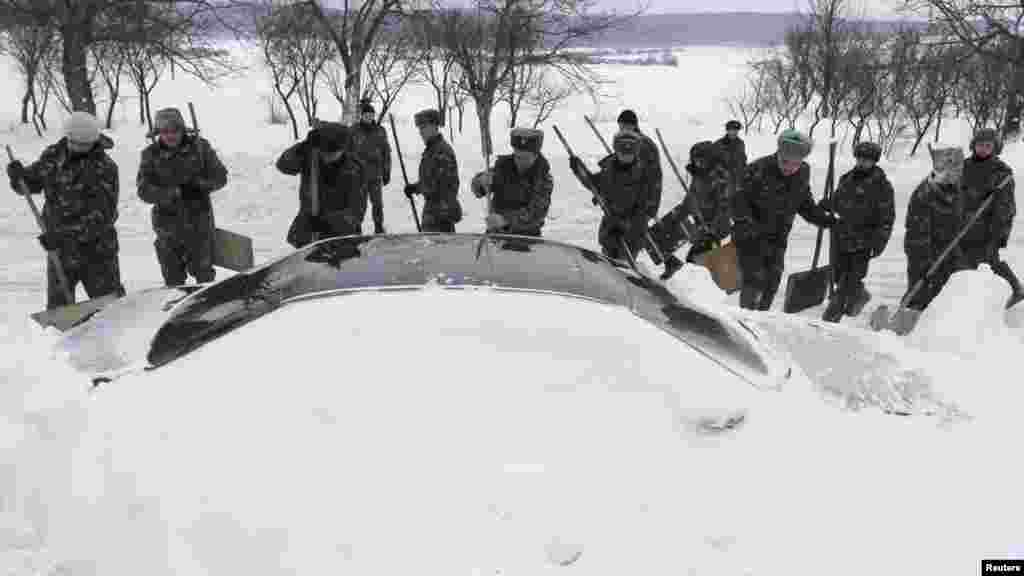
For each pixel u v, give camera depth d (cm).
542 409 260
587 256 349
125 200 1155
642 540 236
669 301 333
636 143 646
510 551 230
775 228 653
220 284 340
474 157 1653
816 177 1714
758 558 235
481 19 2045
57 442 268
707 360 295
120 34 1784
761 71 3803
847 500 256
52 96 3056
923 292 689
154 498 242
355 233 598
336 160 583
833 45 3177
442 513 235
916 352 381
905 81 2892
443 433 252
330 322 282
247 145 1788
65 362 313
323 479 241
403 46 2575
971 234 689
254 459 247
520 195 625
